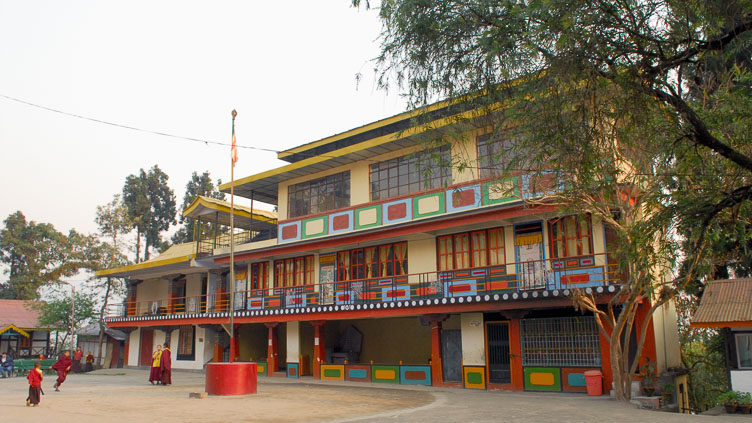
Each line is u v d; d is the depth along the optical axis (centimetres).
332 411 1389
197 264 3164
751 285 1730
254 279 3041
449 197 2177
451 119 1168
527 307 1872
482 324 2094
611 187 1048
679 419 1196
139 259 6134
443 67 1080
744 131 947
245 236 3475
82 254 4681
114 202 5003
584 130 973
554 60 907
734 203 942
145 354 3819
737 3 866
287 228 2798
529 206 1791
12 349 4462
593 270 1833
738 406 1559
